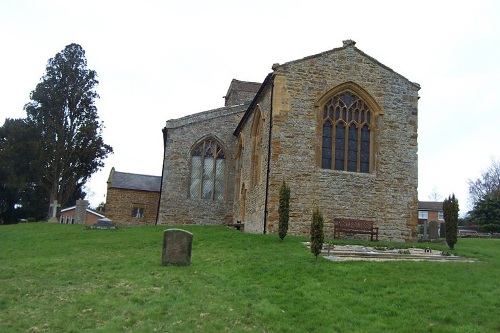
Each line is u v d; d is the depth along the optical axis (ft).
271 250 58.70
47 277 46.29
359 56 83.15
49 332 30.48
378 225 78.89
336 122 81.05
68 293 39.73
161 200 111.14
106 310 35.04
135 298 37.63
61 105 150.20
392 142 82.07
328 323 32.81
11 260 58.80
